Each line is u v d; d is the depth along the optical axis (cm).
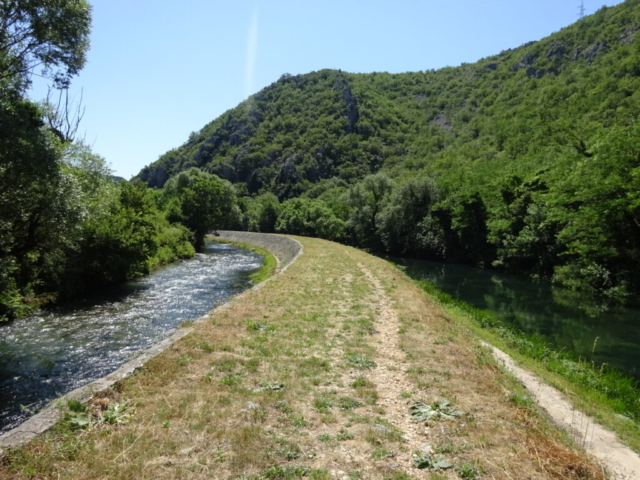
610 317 1652
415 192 4509
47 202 1242
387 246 4741
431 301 1413
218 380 616
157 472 378
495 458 420
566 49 9975
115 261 1950
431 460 412
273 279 1683
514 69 11881
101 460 392
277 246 4412
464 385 629
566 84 7625
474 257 3656
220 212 4906
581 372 920
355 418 504
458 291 2252
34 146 1113
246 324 954
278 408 529
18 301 1399
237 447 424
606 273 2123
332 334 902
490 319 1411
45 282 1633
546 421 536
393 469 397
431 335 912
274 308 1136
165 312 1546
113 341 1188
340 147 11969
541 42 11525
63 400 519
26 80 1271
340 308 1166
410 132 12644
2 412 764
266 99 16025
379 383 639
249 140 13500
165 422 475
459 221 3703
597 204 2078
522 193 3078
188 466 388
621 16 8981
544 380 739
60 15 1210
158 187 13388
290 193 10731
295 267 2086
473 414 526
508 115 8394
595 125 4506
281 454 417
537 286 2422
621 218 1995
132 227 2158
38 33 1201
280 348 782
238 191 10919
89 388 559
